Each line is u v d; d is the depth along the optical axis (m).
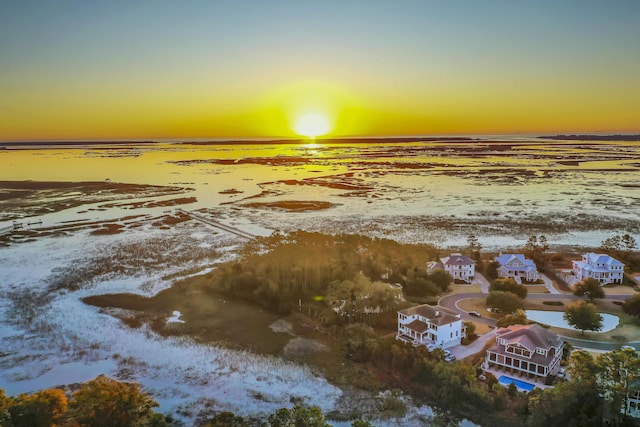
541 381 58.50
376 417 54.59
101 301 90.12
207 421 54.19
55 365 66.50
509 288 87.19
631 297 80.88
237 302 90.19
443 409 56.09
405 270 99.31
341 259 101.12
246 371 65.50
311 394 59.94
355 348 69.88
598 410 50.38
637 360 51.22
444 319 69.25
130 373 64.62
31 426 47.22
